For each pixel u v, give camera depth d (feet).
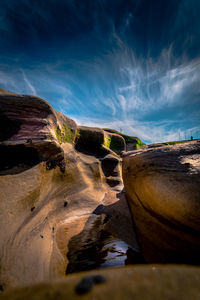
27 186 12.10
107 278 2.54
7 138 13.65
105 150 39.22
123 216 16.39
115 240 12.44
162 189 9.41
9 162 12.94
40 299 2.15
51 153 17.51
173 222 8.65
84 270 8.73
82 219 17.33
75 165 25.52
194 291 2.24
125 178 17.62
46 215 13.71
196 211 7.51
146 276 2.59
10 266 6.45
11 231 8.25
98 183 29.71
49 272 7.65
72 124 30.48
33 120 16.35
